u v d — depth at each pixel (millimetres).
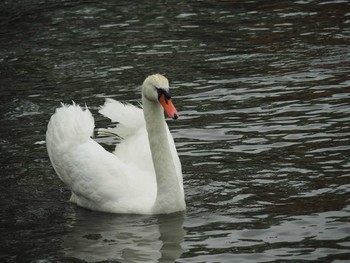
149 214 13039
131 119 14008
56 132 13938
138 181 13438
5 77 20750
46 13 26625
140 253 11469
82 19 25688
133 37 23562
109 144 16219
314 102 17391
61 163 13711
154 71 20500
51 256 11516
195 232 12102
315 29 23172
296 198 12984
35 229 12570
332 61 20344
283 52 21391
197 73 20172
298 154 14734
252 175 14055
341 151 14672
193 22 24734
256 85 18953
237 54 21516
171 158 12969
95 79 20109
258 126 16297
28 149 15867
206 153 15195
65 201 13883
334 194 12984
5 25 25594
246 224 12203
